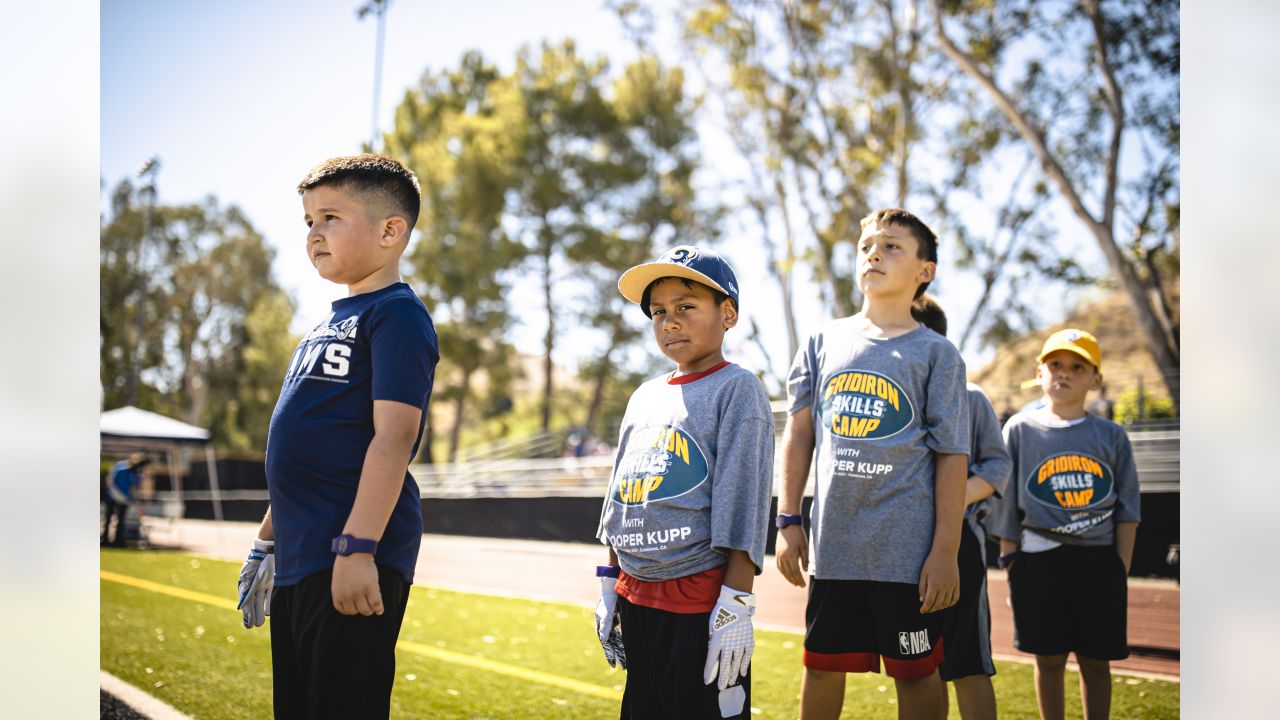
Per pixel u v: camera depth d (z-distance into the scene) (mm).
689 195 30625
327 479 2201
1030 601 3445
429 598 7891
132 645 5168
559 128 32031
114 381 41656
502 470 25297
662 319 2574
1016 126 19609
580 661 4895
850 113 20672
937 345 2727
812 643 2697
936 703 2582
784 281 22266
